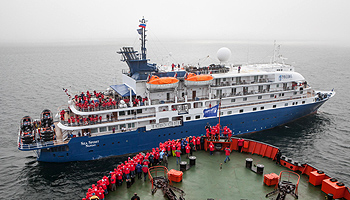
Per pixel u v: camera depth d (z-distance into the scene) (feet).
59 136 141.38
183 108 156.97
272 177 75.97
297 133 179.01
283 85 184.44
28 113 223.10
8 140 172.45
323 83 343.46
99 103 144.97
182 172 82.69
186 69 175.73
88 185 122.21
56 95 277.44
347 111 227.81
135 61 158.10
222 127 165.78
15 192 118.73
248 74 169.89
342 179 126.11
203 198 71.26
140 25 155.63
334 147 159.94
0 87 313.94
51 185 122.93
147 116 150.51
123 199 71.46
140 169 80.69
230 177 81.35
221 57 183.21
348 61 615.98
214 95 165.17
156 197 71.51
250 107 172.65
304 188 74.38
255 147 96.32
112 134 141.69
